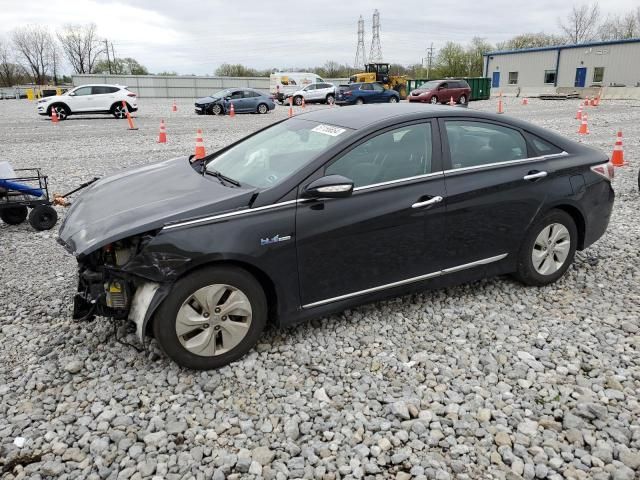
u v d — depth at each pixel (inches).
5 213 267.1
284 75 1651.1
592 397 125.6
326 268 144.8
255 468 104.7
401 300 175.8
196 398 126.7
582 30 3169.3
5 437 112.7
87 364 139.2
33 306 173.3
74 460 107.2
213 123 853.2
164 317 128.8
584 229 188.5
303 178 141.5
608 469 104.0
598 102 1244.5
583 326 158.7
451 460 106.9
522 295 179.6
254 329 140.1
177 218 129.6
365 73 1759.4
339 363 140.5
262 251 134.5
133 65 3735.2
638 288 185.0
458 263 165.6
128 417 118.8
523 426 116.2
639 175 325.1
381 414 120.9
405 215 151.9
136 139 610.5
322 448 110.0
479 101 1594.5
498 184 166.1
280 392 128.0
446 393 127.6
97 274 133.6
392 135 155.6
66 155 486.0
